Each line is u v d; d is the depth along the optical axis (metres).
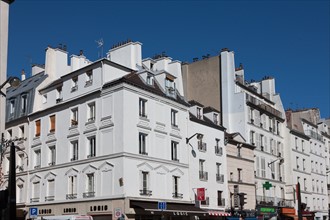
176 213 28.62
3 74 18.98
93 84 29.98
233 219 34.47
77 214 28.91
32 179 32.97
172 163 30.72
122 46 33.56
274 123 46.22
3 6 19.42
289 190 46.06
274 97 48.84
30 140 33.88
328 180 59.41
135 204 26.73
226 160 36.34
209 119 37.41
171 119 31.61
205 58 43.47
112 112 28.33
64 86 32.31
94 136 29.23
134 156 27.77
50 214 30.78
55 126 32.12
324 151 59.00
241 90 42.38
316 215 51.47
